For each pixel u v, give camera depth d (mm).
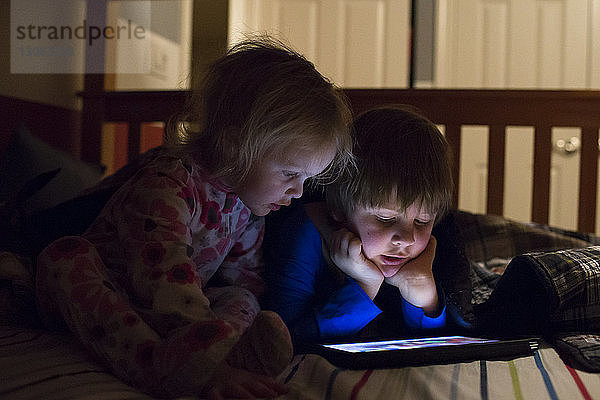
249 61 833
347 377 664
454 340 873
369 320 924
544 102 1702
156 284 693
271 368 628
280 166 792
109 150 1949
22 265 967
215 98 835
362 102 1742
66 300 716
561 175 2727
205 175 878
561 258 939
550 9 2768
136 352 638
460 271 972
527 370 727
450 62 2838
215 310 867
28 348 761
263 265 1062
